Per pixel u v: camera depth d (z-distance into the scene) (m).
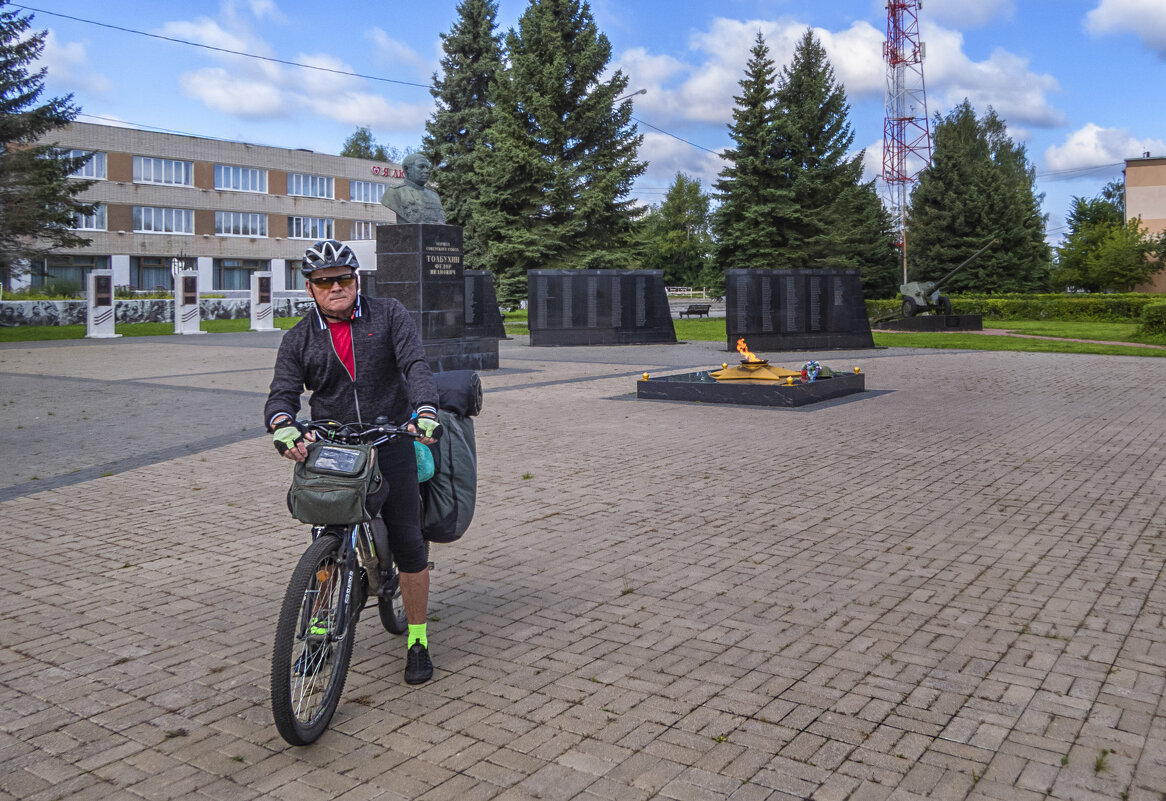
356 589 3.72
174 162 61.69
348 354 3.61
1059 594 4.98
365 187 72.50
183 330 34.06
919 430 10.67
